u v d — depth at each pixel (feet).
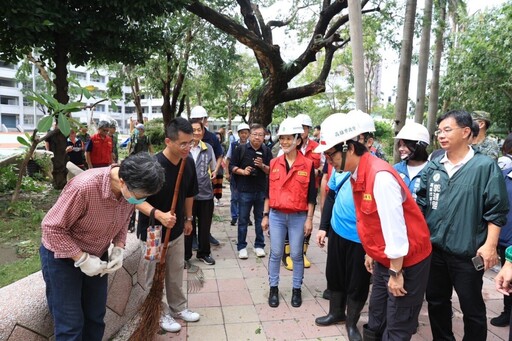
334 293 10.28
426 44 25.27
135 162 5.93
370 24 28.37
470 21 42.88
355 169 7.07
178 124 8.73
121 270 9.26
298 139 11.12
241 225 15.57
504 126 48.47
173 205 8.77
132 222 12.41
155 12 17.61
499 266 14.34
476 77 41.24
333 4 27.04
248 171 15.02
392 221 6.46
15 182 19.17
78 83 15.70
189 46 36.70
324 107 95.50
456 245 7.93
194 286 12.26
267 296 12.02
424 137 10.16
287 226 11.44
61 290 6.50
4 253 11.59
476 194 7.80
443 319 8.87
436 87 32.22
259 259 15.43
